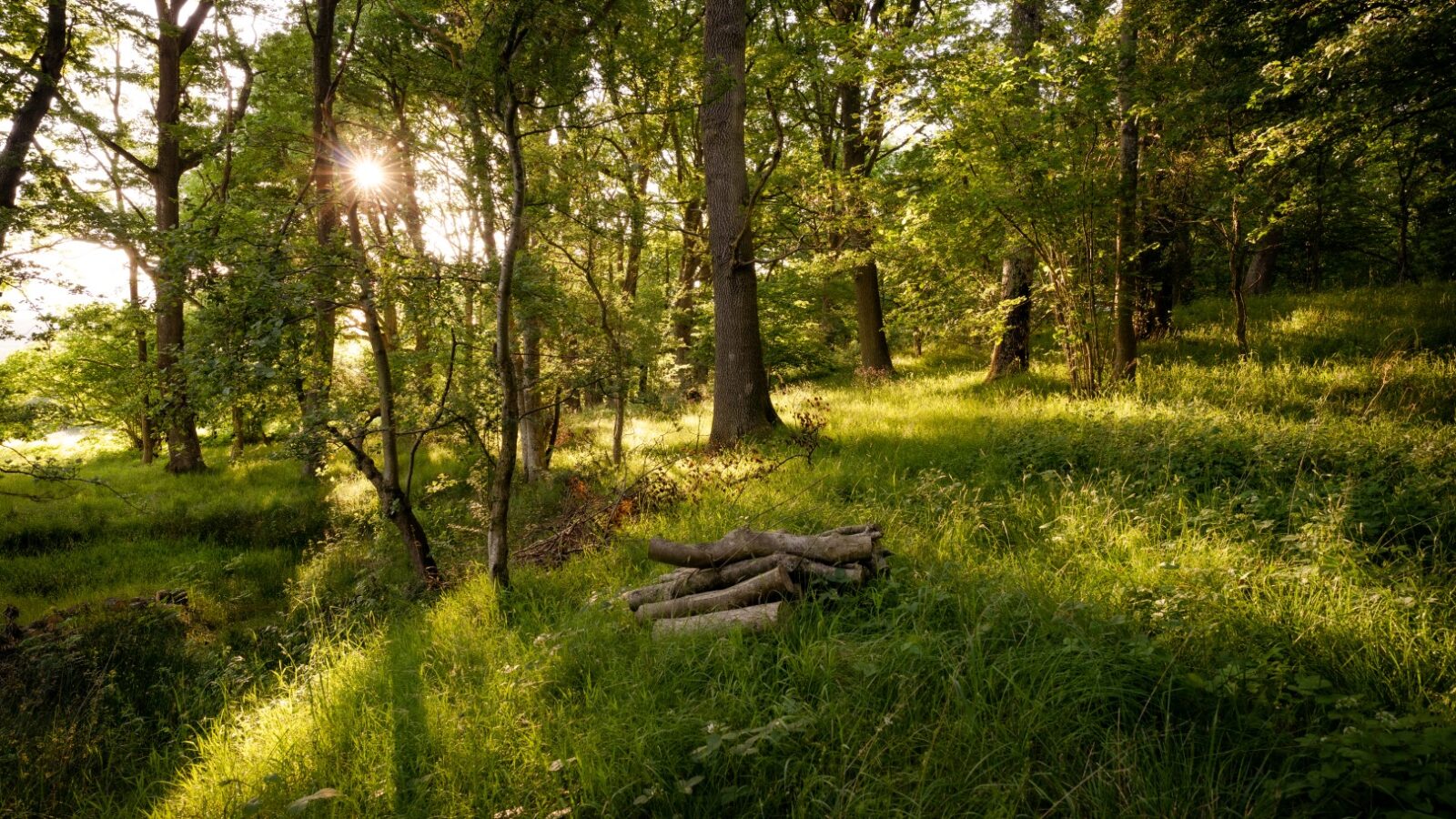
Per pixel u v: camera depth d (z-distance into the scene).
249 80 15.49
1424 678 2.87
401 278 6.24
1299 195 10.11
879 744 2.64
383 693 3.86
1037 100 9.70
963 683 2.96
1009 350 13.02
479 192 6.07
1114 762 2.46
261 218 6.35
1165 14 9.73
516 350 10.12
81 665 5.45
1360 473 5.40
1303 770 2.41
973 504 5.73
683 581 4.23
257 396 6.25
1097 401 9.10
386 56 8.25
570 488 9.36
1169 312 13.80
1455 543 4.19
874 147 15.40
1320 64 8.03
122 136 14.70
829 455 8.36
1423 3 7.37
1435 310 11.51
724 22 10.12
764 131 16.23
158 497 12.91
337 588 7.54
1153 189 11.43
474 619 4.92
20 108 9.90
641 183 15.81
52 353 14.09
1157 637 3.17
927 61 11.99
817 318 24.84
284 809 2.80
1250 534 4.66
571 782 2.70
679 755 2.76
